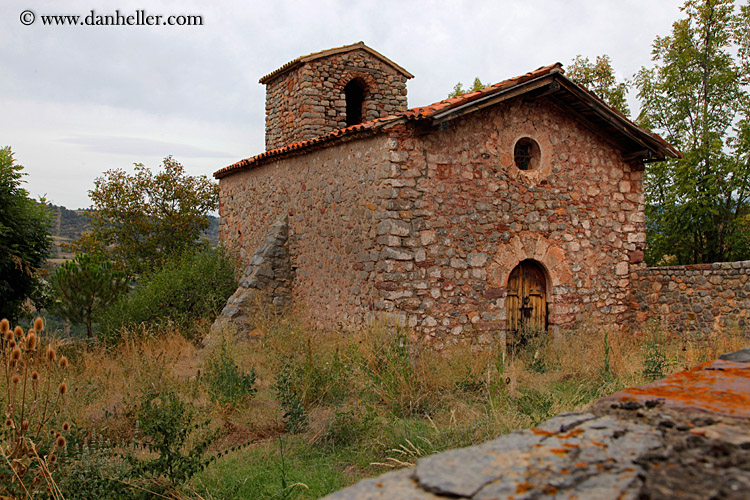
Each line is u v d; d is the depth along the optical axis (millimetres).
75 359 9203
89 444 5285
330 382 7355
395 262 9055
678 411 1523
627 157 11367
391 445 5609
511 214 10164
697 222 16266
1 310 11945
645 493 1110
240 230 15383
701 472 1180
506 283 10047
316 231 11422
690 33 17234
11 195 12250
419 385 7195
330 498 1201
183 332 12477
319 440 6039
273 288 12320
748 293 9422
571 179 10852
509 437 1445
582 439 1386
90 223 23562
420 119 8945
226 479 5156
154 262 22219
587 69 20719
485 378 7371
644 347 9391
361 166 9867
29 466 3871
